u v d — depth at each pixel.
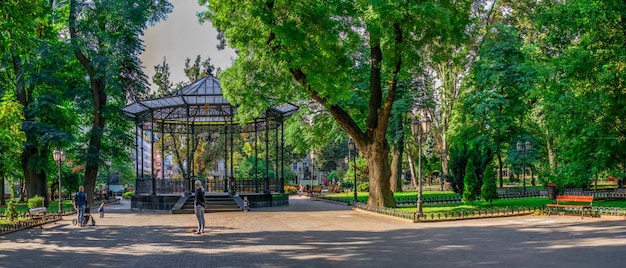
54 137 34.12
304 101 36.94
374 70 25.20
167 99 29.81
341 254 11.93
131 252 12.88
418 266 10.16
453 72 44.72
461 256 11.30
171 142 54.28
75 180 48.66
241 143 66.75
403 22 21.34
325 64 21.75
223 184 39.53
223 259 11.46
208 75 31.30
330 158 83.75
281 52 20.83
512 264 10.12
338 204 34.66
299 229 18.05
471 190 25.77
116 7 35.44
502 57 39.34
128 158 41.81
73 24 36.03
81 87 37.97
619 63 23.06
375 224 19.55
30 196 37.16
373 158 25.34
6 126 17.62
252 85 24.72
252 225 19.86
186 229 18.75
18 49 16.20
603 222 18.00
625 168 27.48
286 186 58.09
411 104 39.19
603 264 9.80
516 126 40.62
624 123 24.62
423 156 68.56
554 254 11.19
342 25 22.66
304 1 20.70
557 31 25.38
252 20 21.20
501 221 19.59
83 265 11.00
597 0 22.62
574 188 38.22
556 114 24.80
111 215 26.97
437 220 20.00
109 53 36.62
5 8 14.55
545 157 46.22
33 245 14.60
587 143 24.86
